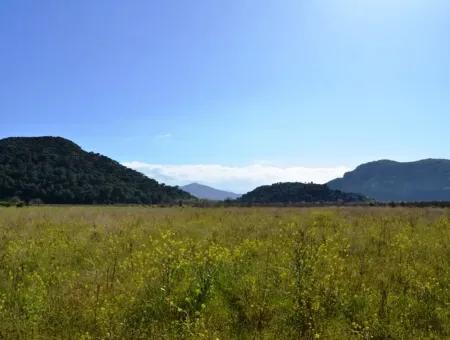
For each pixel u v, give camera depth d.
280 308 6.50
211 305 6.48
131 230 13.93
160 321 6.05
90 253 10.40
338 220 17.70
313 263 7.71
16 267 8.45
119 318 5.92
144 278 7.23
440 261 9.27
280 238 11.59
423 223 16.42
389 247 10.91
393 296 6.82
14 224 16.14
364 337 5.68
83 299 6.42
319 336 5.41
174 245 8.02
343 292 6.90
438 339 5.68
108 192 125.00
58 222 17.14
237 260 8.48
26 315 5.98
